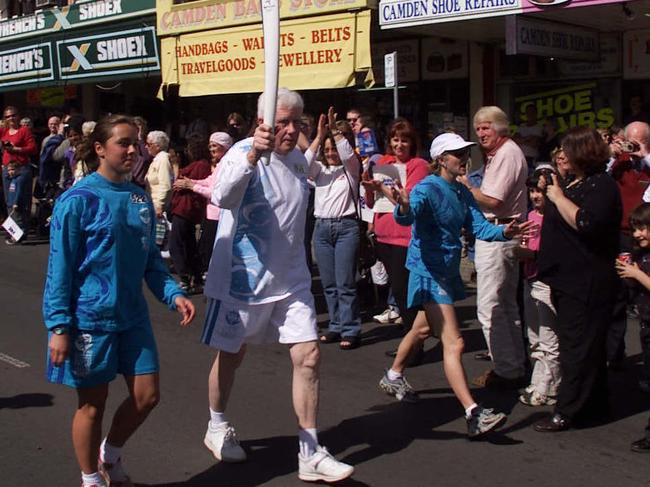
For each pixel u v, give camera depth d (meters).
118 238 4.19
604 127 11.84
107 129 4.21
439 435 5.48
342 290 7.59
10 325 8.48
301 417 4.71
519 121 12.65
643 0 8.98
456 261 5.46
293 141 4.66
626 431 5.52
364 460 5.08
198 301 9.66
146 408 4.32
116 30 15.62
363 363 7.15
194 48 13.73
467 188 5.61
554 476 4.83
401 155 7.10
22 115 23.42
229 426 5.11
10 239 13.92
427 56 13.53
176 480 4.80
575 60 11.53
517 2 9.47
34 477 4.84
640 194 7.63
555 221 5.38
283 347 7.69
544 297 5.82
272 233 4.70
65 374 4.17
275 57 4.31
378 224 7.04
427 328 5.91
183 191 9.91
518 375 6.32
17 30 18.45
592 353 5.40
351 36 11.23
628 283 5.58
